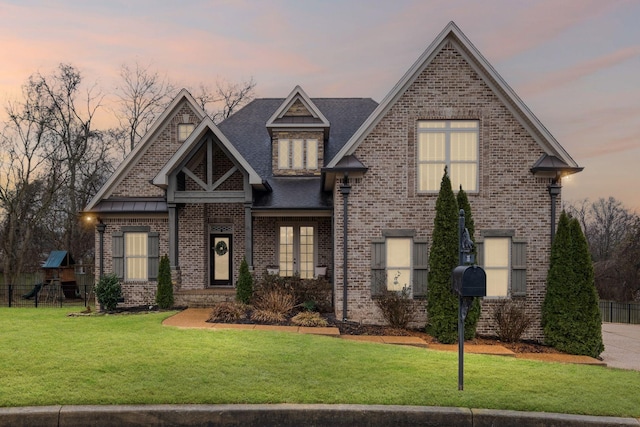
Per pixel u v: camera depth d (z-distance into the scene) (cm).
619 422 508
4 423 487
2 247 2808
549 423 510
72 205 3011
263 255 1677
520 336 1184
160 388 571
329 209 1516
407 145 1252
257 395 551
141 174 1731
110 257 1596
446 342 1073
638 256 2723
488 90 1250
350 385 600
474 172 1258
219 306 1232
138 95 3350
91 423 497
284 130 1716
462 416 512
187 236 1644
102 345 806
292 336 923
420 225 1248
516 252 1234
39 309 1590
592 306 1067
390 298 1191
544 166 1200
